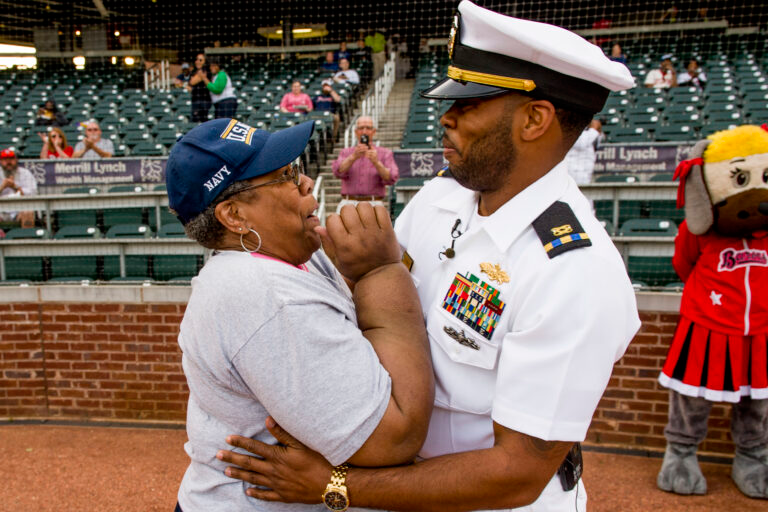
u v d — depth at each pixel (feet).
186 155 3.51
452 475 3.26
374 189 17.63
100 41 45.44
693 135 25.07
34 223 18.37
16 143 28.86
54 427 12.13
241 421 3.58
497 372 3.59
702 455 10.69
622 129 25.81
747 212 8.14
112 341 12.25
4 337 12.40
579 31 31.35
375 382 3.19
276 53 41.68
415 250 4.30
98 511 9.15
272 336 3.23
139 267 14.90
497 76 3.31
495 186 3.63
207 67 28.63
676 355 9.29
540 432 3.16
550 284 3.25
